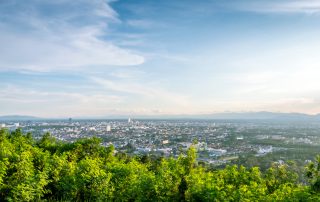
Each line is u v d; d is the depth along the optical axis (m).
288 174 24.45
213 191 17.89
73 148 32.00
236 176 22.62
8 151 21.44
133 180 21.36
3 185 18.48
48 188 22.39
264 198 17.94
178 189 20.41
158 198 20.06
